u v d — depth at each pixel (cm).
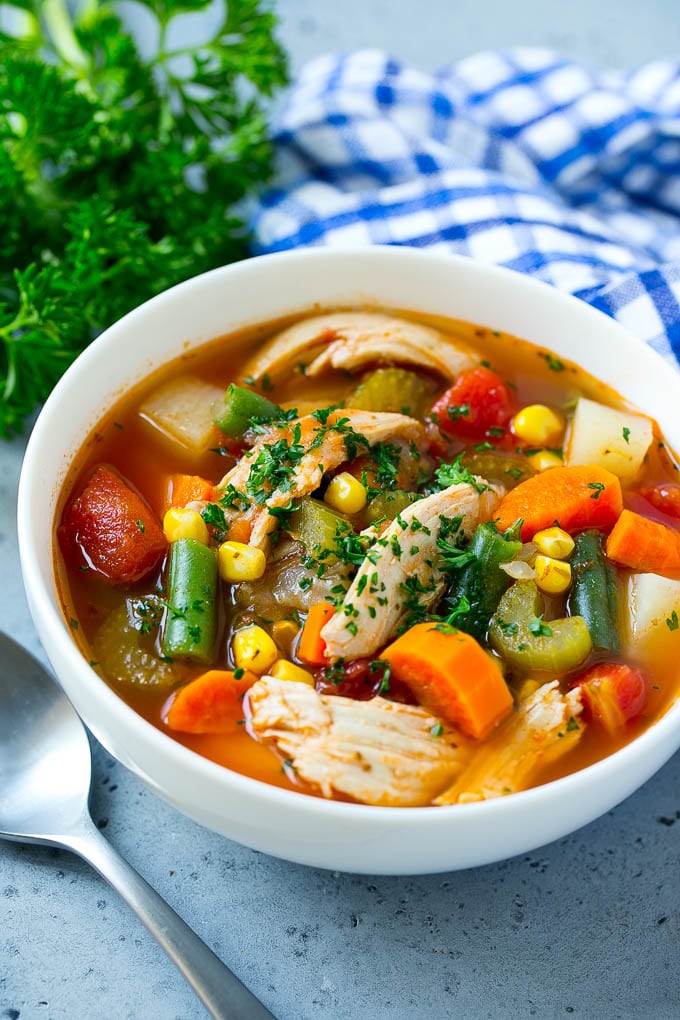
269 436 41
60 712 40
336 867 36
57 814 39
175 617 37
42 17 53
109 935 38
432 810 34
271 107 55
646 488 42
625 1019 37
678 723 36
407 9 60
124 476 41
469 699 36
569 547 39
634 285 45
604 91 52
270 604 38
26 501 37
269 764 36
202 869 39
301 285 44
